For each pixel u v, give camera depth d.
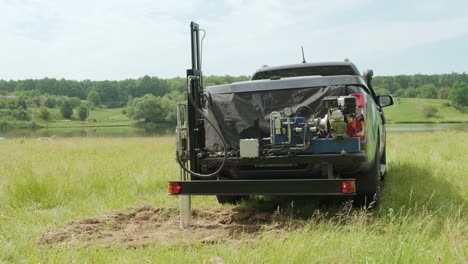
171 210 6.35
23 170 9.27
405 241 4.07
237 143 5.62
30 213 6.68
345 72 7.80
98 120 155.88
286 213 6.13
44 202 7.46
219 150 5.65
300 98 5.50
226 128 5.66
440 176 8.80
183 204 5.54
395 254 3.70
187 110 5.61
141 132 99.62
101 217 6.06
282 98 5.55
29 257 4.38
